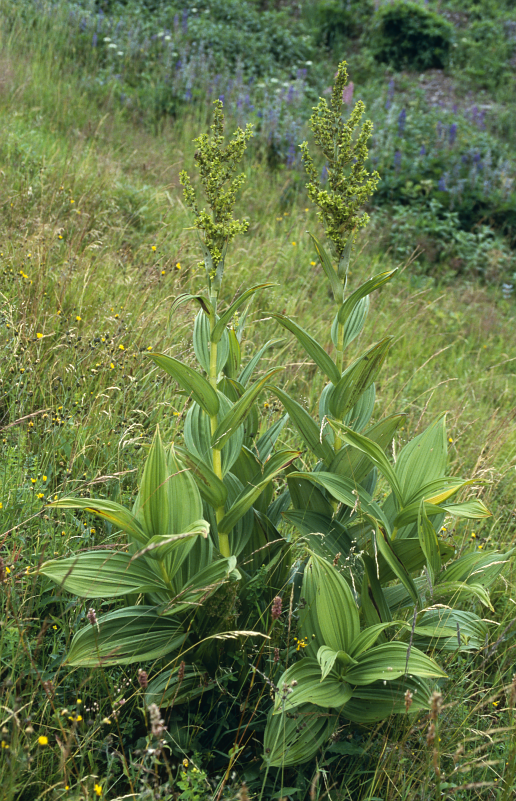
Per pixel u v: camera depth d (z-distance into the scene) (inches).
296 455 81.6
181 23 489.1
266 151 365.4
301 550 108.4
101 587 74.2
